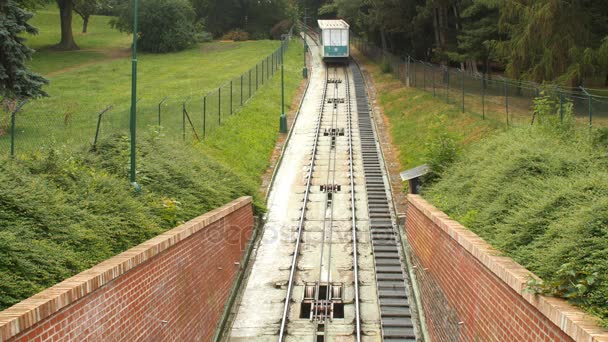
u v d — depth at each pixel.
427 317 15.38
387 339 14.74
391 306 16.47
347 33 61.00
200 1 86.19
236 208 18.84
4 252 8.82
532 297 7.77
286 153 32.91
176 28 73.06
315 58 67.12
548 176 13.92
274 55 58.84
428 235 15.94
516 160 14.98
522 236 10.66
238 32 85.62
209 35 83.00
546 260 9.09
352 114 41.31
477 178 17.16
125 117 31.19
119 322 8.95
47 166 12.98
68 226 10.59
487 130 26.89
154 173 16.61
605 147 15.12
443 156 22.59
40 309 6.76
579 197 10.97
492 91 31.33
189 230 12.87
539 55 28.45
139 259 9.72
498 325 9.16
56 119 26.91
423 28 54.69
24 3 46.44
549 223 10.66
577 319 6.61
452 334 12.26
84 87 46.50
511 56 29.53
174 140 23.22
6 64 28.14
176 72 56.41
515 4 28.78
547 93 22.47
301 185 27.86
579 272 7.82
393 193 26.17
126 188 14.59
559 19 27.02
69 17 70.38
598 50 26.17
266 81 48.97
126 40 81.44
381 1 52.69
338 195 26.47
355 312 16.27
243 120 34.97
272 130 35.84
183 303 12.30
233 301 17.11
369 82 52.56
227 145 29.58
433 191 20.23
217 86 46.41
